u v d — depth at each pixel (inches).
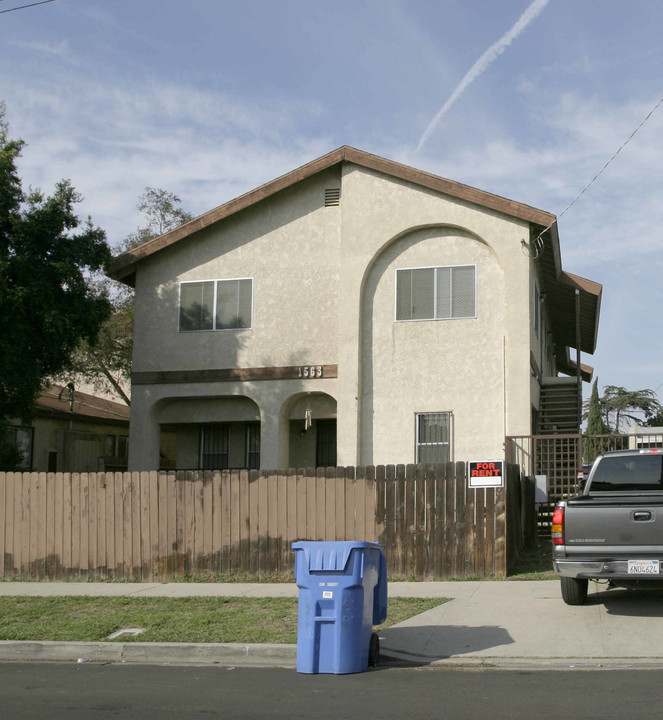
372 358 802.8
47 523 601.0
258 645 375.6
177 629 411.2
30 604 488.1
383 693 305.7
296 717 272.1
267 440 832.9
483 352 775.7
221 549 573.9
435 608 445.7
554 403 888.3
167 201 1214.3
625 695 291.1
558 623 404.8
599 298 861.2
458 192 780.6
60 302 771.4
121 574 585.0
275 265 856.9
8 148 781.9
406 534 547.2
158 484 587.8
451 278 793.6
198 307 871.7
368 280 815.7
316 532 561.6
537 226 780.6
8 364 732.7
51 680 339.3
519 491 624.7
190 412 889.5
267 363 844.0
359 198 818.2
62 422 1050.1
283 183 838.5
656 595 464.1
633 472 463.5
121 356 1129.4
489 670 344.2
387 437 788.6
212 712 280.5
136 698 303.9
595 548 407.8
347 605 344.5
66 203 775.1
